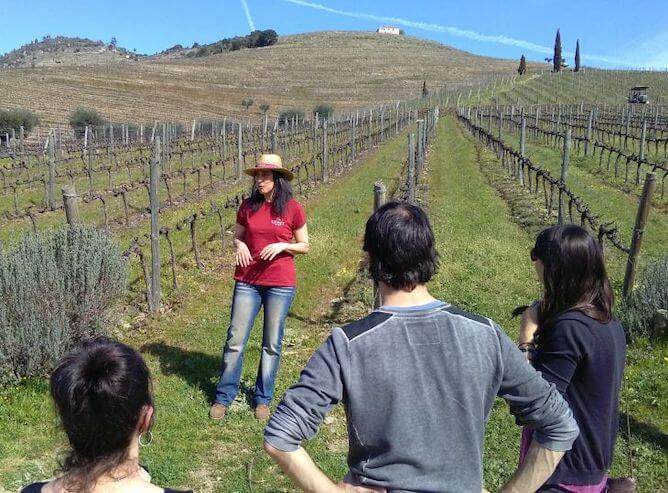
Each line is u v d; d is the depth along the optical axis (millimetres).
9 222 14242
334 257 11188
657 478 4461
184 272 10047
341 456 4820
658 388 5668
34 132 50781
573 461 2576
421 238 2135
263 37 173250
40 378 5828
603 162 24406
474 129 38906
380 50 159875
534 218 14305
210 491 4379
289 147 31438
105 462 1868
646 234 12492
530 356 2688
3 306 5793
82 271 6500
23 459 4645
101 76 99562
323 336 7441
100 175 23734
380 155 30031
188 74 116125
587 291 2635
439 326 2074
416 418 1995
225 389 5340
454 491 1992
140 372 1928
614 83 87812
